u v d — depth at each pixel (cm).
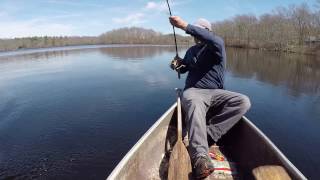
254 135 325
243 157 334
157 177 309
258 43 5422
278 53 3909
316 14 4156
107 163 648
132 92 1229
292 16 4516
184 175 268
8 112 1005
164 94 1188
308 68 2148
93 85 1402
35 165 651
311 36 4259
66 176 605
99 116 924
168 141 378
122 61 2638
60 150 707
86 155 680
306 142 739
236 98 333
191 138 295
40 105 1075
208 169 271
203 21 347
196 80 353
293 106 1052
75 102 1098
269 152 286
